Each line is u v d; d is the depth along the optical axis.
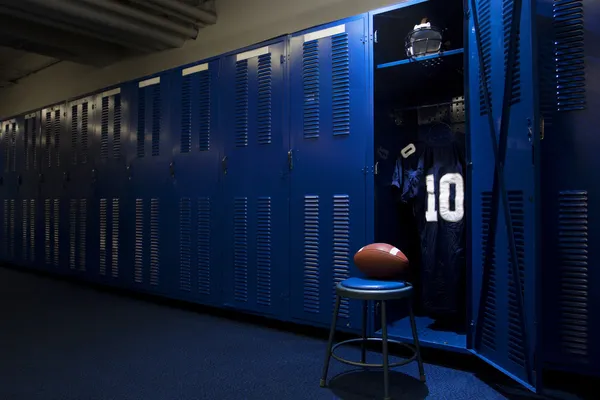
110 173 4.36
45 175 5.28
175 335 2.94
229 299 3.29
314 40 2.88
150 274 3.91
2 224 6.09
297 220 2.93
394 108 2.93
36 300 4.05
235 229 3.28
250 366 2.37
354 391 2.04
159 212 3.84
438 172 2.65
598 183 1.95
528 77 1.85
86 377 2.21
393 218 2.87
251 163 3.20
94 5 3.74
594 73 1.96
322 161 2.83
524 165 1.89
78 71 6.05
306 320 2.86
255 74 3.19
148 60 5.04
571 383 2.11
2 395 2.01
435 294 2.60
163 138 3.84
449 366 2.36
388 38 2.82
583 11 1.99
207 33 4.42
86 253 4.62
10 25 4.20
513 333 1.97
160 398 1.97
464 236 2.57
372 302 2.60
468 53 2.33
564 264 2.01
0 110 7.68
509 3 1.99
